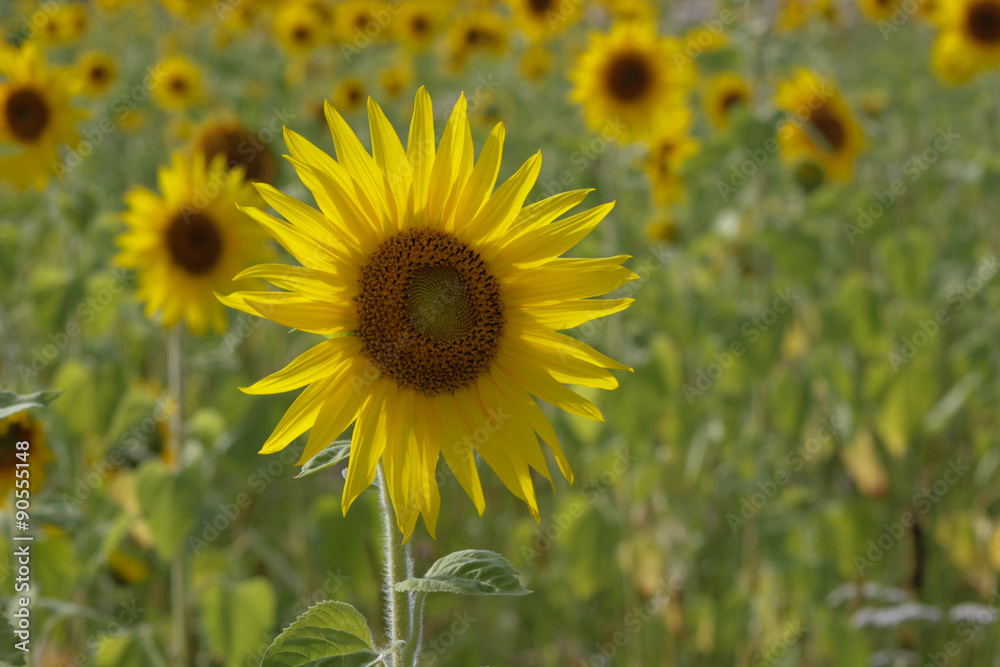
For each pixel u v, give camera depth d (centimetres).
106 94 877
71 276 468
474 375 231
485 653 512
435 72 1027
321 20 936
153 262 423
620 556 491
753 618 480
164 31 1142
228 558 507
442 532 550
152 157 808
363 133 686
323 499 439
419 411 228
